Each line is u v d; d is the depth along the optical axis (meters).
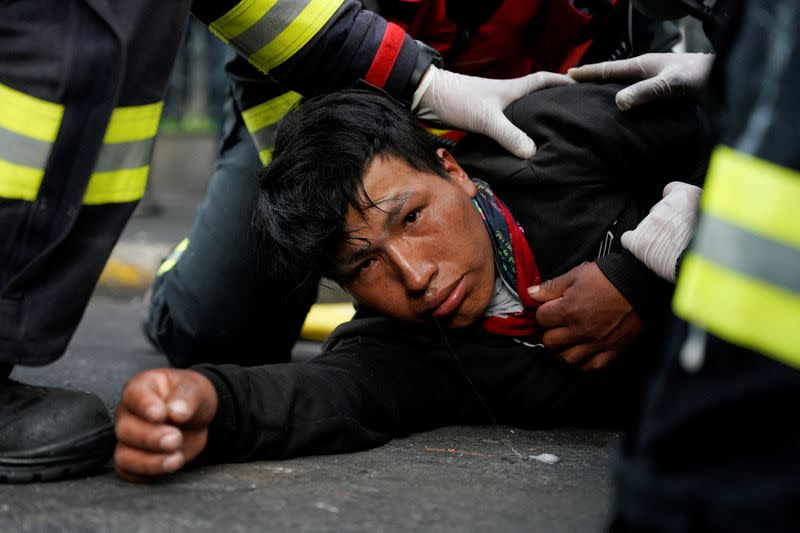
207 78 10.23
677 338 0.87
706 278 0.86
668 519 0.83
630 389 1.79
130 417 1.21
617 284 1.65
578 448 1.66
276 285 2.17
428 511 1.20
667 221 1.61
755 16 0.91
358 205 1.59
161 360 2.77
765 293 0.82
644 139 1.75
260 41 1.71
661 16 1.59
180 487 1.28
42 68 1.25
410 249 1.57
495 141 1.82
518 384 1.76
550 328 1.71
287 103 2.09
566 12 2.09
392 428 1.66
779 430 0.80
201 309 2.29
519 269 1.70
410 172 1.63
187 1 1.34
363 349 1.70
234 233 2.23
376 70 1.77
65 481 1.30
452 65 2.11
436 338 1.73
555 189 1.76
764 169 0.84
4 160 1.25
